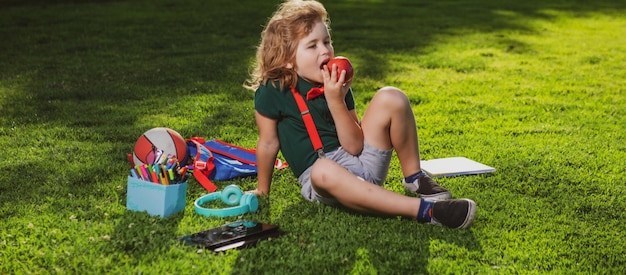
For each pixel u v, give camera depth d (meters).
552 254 2.97
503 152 4.52
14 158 4.20
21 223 3.21
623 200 3.67
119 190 3.64
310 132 3.38
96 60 7.61
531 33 10.30
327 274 2.74
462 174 4.02
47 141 4.57
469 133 5.05
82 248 2.93
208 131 4.88
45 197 3.55
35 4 12.36
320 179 3.27
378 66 7.48
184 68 7.15
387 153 3.43
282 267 2.78
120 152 4.32
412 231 3.14
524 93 6.45
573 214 3.45
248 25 10.42
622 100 6.24
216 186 3.80
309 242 3.03
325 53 3.39
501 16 12.26
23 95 5.93
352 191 3.23
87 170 3.97
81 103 5.68
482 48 8.84
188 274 2.73
